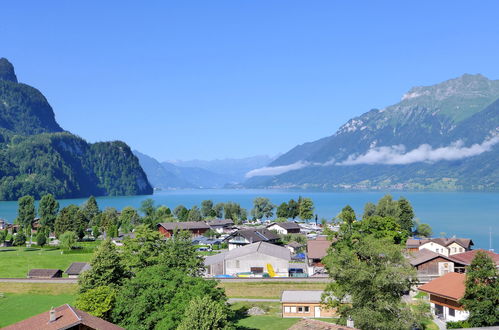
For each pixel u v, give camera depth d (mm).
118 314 66438
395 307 55656
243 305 93125
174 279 68062
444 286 80938
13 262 142750
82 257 152000
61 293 105375
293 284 104875
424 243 150500
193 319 54625
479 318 63594
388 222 150750
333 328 56094
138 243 98125
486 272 64250
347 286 58969
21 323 55188
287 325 76625
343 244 108188
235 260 120750
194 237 199000
